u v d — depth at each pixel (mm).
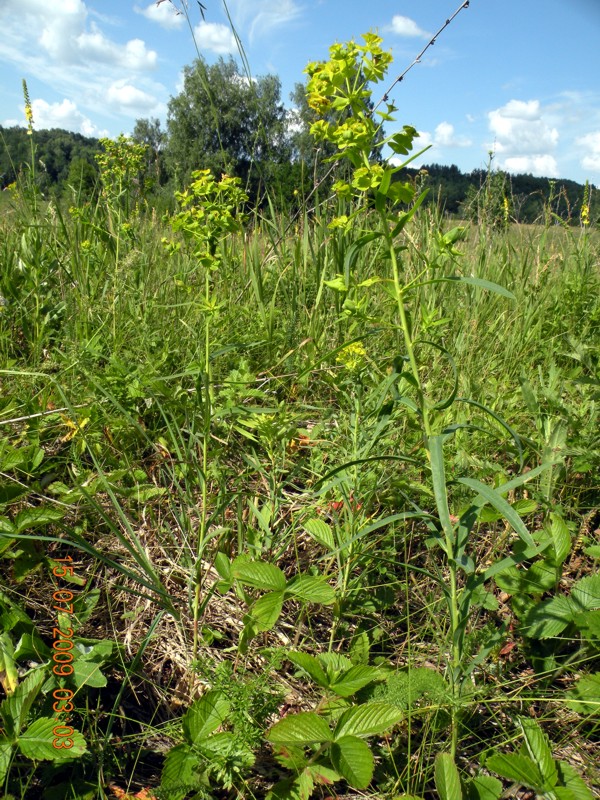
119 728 1632
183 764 1396
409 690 1456
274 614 1573
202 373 2082
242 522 2113
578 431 2543
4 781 1403
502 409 2889
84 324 3111
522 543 1840
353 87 1509
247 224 4266
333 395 3152
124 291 3473
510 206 4863
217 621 1961
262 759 1557
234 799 1461
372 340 3424
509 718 1672
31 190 4180
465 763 1580
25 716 1421
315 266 4039
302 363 3199
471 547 2250
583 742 1624
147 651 1850
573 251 4727
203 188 1881
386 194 1457
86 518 2193
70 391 2678
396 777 1502
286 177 4176
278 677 1783
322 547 2246
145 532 2236
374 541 2062
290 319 3496
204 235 1896
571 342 3049
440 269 3717
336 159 1531
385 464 2359
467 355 3367
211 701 1483
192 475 2307
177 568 2049
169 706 1711
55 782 1485
